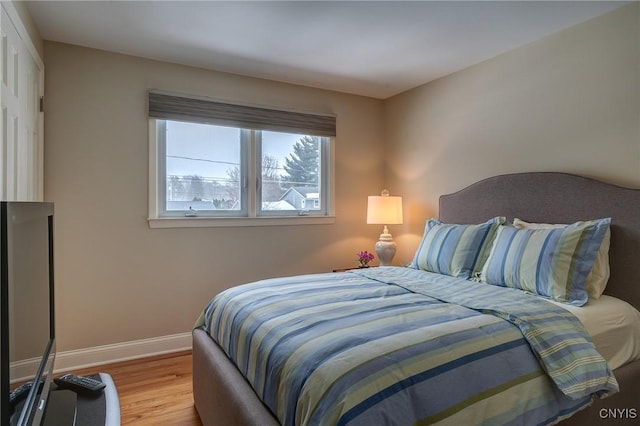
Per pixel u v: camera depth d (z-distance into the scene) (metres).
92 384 1.47
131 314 2.90
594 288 2.03
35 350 1.16
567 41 2.49
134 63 2.89
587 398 1.50
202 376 1.97
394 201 3.57
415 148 3.71
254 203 3.40
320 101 3.73
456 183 3.29
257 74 3.31
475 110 3.11
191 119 3.08
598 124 2.33
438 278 2.39
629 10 2.19
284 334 1.45
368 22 2.40
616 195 2.18
